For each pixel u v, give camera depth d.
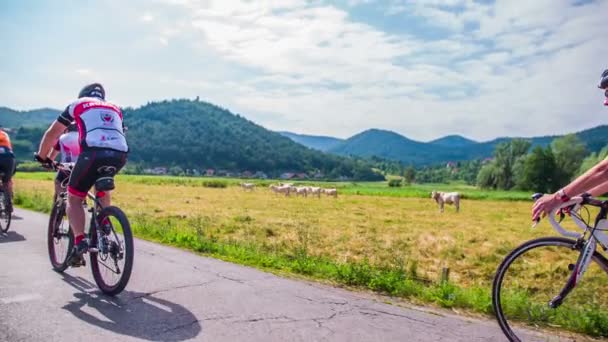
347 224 18.55
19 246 6.62
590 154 90.50
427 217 25.23
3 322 3.48
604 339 3.64
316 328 3.68
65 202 5.08
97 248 4.45
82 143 4.34
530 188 92.62
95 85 4.77
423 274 8.82
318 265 6.21
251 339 3.38
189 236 8.03
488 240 15.55
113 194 34.88
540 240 3.30
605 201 3.01
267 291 4.75
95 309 3.91
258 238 12.56
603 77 2.98
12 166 7.70
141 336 3.35
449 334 3.70
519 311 4.04
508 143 105.12
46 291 4.37
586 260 3.17
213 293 4.57
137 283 4.84
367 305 4.45
